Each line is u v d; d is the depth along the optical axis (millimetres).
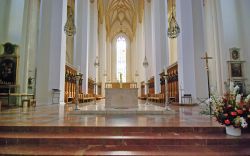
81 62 14984
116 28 35250
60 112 6008
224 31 12797
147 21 21156
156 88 15016
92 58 20500
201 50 8906
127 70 34719
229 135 3279
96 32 21281
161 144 3018
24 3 11812
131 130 3447
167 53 14727
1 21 11406
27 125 3492
